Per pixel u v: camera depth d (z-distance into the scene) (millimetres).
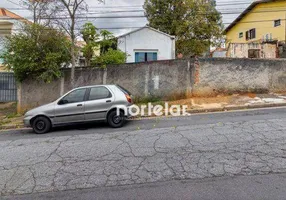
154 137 6246
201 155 4859
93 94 8023
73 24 11383
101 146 5766
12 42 11164
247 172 4051
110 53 14047
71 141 6383
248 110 9352
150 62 12141
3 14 21719
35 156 5340
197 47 24219
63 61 11898
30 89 12312
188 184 3760
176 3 24188
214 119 8008
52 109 7852
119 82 12281
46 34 11172
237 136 5910
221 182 3766
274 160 4457
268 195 3326
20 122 9828
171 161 4648
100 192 3666
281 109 9102
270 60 12133
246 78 12094
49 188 3875
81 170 4469
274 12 27000
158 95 12164
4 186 4016
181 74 12023
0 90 15133
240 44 20922
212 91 12047
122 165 4594
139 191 3629
